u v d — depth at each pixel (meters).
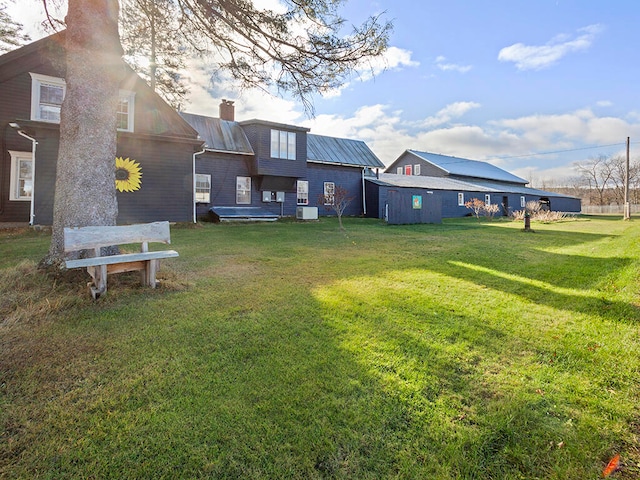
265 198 18.30
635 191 47.00
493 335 3.05
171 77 18.39
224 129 18.05
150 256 4.11
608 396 2.11
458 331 3.14
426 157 35.72
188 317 3.38
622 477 1.50
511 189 32.81
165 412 1.94
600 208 43.66
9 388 2.13
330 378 2.30
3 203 11.66
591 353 2.66
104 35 4.74
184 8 5.98
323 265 6.11
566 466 1.57
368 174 25.98
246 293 4.26
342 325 3.24
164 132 13.62
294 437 1.75
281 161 18.09
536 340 2.93
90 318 3.27
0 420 1.84
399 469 1.56
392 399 2.08
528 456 1.64
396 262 6.50
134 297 3.92
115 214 4.89
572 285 4.80
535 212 24.53
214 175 17.00
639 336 2.93
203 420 1.87
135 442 1.71
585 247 8.73
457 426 1.85
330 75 6.20
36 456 1.61
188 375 2.32
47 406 1.97
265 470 1.55
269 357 2.59
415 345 2.83
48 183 10.64
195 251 7.38
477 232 12.72
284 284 4.74
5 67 11.52
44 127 10.36
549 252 7.93
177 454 1.64
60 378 2.26
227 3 5.48
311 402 2.04
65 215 4.49
